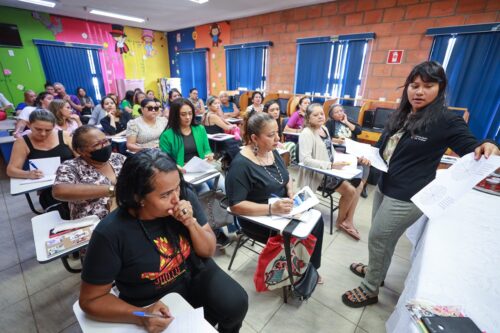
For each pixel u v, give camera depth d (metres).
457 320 0.57
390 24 3.71
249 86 5.87
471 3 3.06
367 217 2.47
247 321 1.35
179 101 2.08
